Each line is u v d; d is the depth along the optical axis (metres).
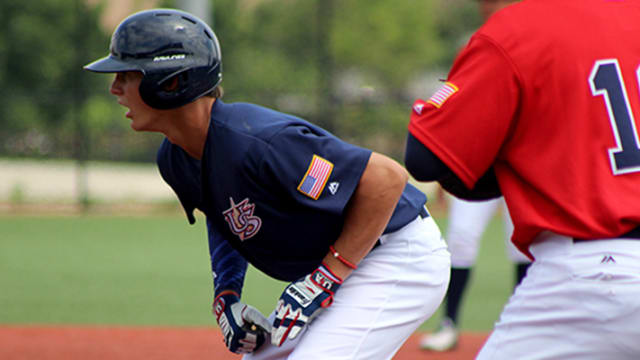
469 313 24.66
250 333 10.05
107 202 52.44
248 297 26.19
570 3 8.49
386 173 9.14
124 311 24.58
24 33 66.31
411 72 86.56
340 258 9.32
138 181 60.59
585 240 8.00
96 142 62.81
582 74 8.20
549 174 8.21
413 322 9.96
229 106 9.40
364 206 9.19
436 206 51.47
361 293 9.68
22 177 59.81
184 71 8.98
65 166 63.50
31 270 31.27
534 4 8.59
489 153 8.61
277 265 10.02
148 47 8.95
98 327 22.47
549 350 8.14
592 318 7.88
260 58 68.56
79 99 54.84
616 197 7.96
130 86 9.20
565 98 8.20
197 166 9.66
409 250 9.95
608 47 8.27
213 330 22.20
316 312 9.44
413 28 86.31
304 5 69.69
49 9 67.00
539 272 8.25
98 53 65.38
